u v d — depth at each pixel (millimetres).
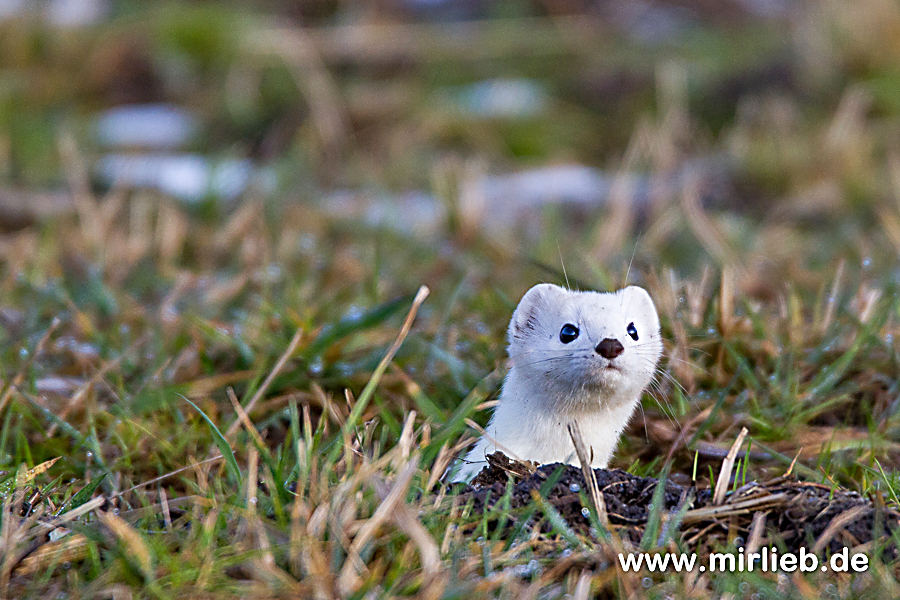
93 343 6672
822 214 10773
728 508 4035
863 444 5141
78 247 9242
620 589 3619
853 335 6262
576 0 17094
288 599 3490
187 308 7297
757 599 3637
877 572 3664
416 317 7293
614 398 4738
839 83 13242
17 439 5035
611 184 11867
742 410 5598
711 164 11922
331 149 13109
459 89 14680
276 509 3963
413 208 11000
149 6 16797
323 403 5469
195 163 12281
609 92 14352
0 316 7258
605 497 4129
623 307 4844
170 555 3812
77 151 12250
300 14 16797
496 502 4043
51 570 3734
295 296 7191
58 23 15398
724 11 16609
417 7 16906
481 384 4910
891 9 13609
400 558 3588
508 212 11031
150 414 5602
